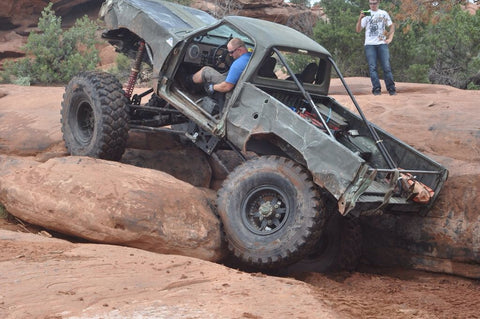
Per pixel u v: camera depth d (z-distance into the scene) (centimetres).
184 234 582
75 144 744
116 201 575
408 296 530
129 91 752
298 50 659
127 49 819
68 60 1791
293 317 362
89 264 456
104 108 699
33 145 802
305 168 589
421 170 641
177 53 700
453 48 1652
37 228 642
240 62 646
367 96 958
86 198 582
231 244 588
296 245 555
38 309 345
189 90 730
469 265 618
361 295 521
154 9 757
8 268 428
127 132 716
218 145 703
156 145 834
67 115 755
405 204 604
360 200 542
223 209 599
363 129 694
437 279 625
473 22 1595
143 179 612
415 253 653
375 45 980
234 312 361
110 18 775
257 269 613
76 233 582
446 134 725
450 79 1653
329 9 1897
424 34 1655
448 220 628
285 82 667
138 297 381
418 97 919
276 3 2389
